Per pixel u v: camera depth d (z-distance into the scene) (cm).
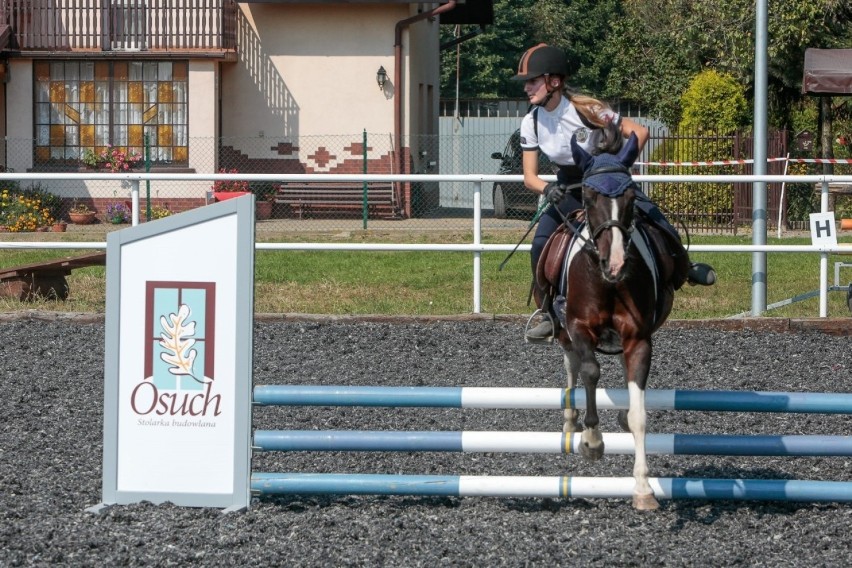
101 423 1067
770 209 2967
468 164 3969
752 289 1628
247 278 827
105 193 3247
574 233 813
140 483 841
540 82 853
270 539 766
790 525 799
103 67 3300
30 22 3266
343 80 3362
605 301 781
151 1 3284
